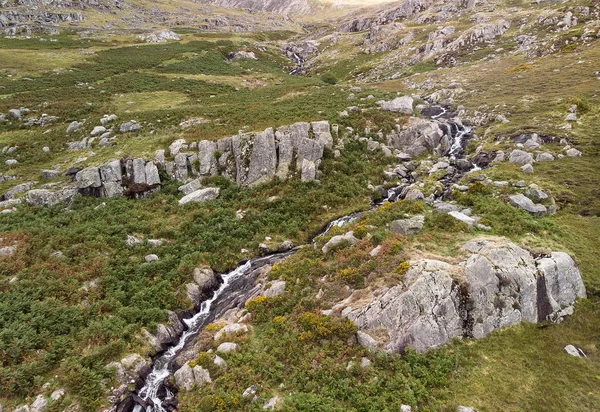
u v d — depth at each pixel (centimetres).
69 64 8044
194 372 1694
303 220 3103
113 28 14475
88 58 8625
